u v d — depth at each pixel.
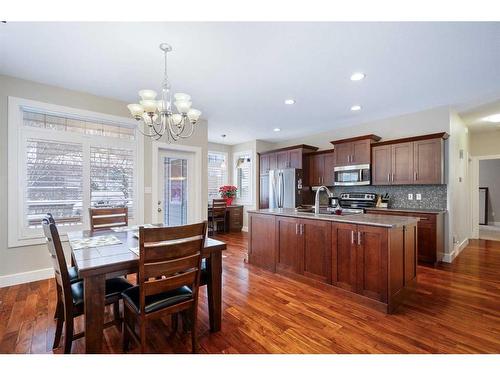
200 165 4.66
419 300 2.57
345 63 2.60
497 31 2.04
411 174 4.07
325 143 5.72
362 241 2.49
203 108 4.09
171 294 1.72
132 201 3.86
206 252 1.89
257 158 6.61
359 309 2.38
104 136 3.61
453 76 2.89
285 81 3.06
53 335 1.93
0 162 2.86
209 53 2.41
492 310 2.36
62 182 3.27
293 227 3.17
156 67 2.70
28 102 3.02
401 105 3.93
